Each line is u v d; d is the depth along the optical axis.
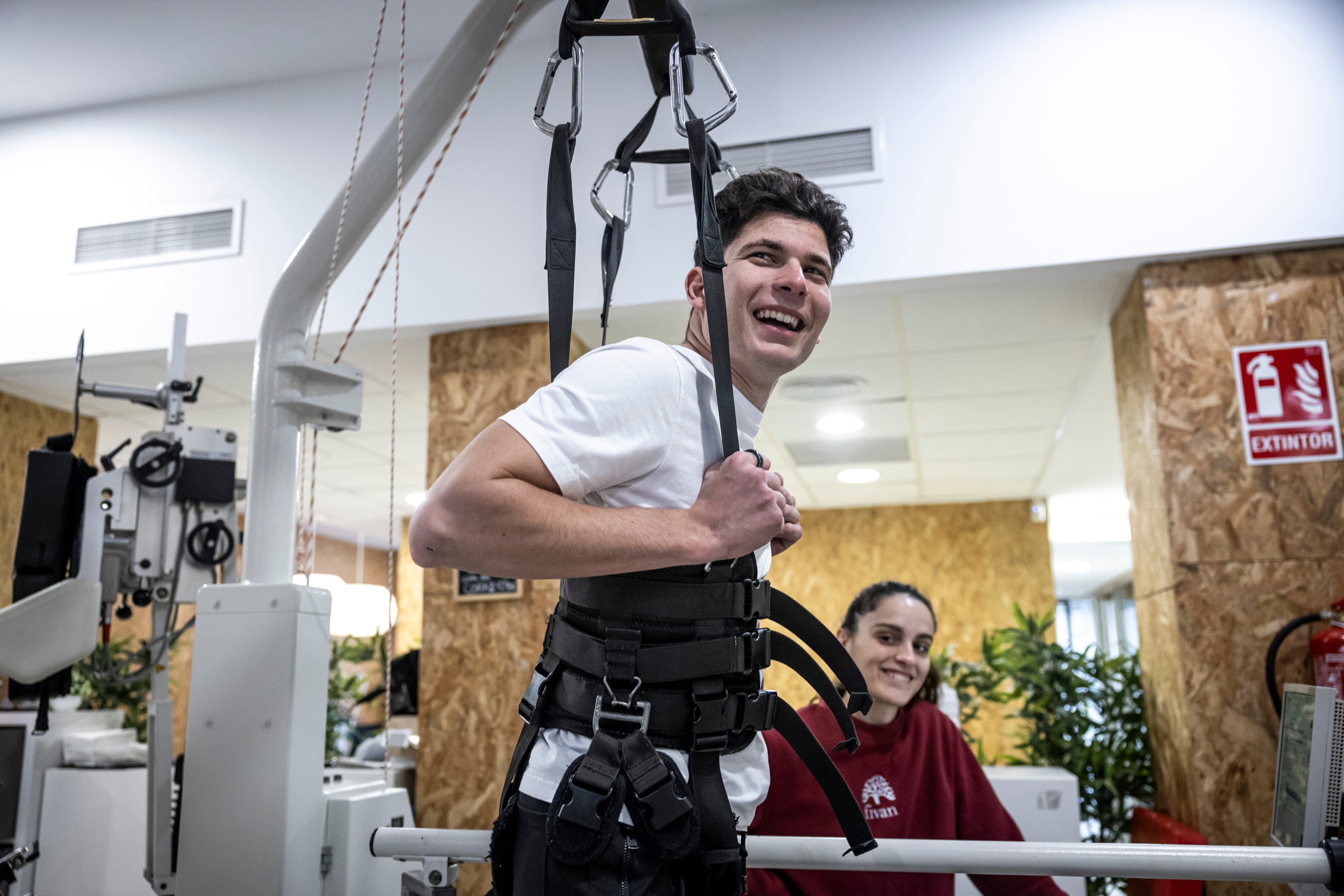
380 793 1.49
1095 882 2.92
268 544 1.50
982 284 2.96
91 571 1.92
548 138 3.24
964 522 6.38
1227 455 2.67
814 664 0.93
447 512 0.74
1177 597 2.64
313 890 1.37
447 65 1.46
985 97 2.93
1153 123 2.81
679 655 0.77
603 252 1.12
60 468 1.96
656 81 1.34
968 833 1.92
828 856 1.12
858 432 4.79
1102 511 6.71
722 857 0.75
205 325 3.43
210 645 1.41
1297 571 2.58
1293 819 1.42
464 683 3.15
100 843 3.19
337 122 3.46
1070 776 3.00
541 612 3.12
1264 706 2.54
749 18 3.11
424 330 3.29
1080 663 3.30
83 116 3.73
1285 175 2.71
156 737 1.82
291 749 1.35
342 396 1.59
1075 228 2.81
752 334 0.91
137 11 3.09
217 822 1.35
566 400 0.80
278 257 3.43
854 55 3.03
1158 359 2.75
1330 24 2.75
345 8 3.06
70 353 3.55
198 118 3.61
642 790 0.72
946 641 6.21
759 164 3.01
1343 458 2.62
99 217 3.63
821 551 6.54
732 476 0.79
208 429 2.09
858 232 2.93
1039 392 4.16
